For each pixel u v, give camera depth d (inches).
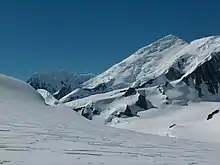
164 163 537.0
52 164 451.5
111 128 976.3
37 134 691.4
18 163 437.4
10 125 764.0
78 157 516.1
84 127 899.4
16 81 1315.2
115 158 537.6
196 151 704.4
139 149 655.8
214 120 4510.3
